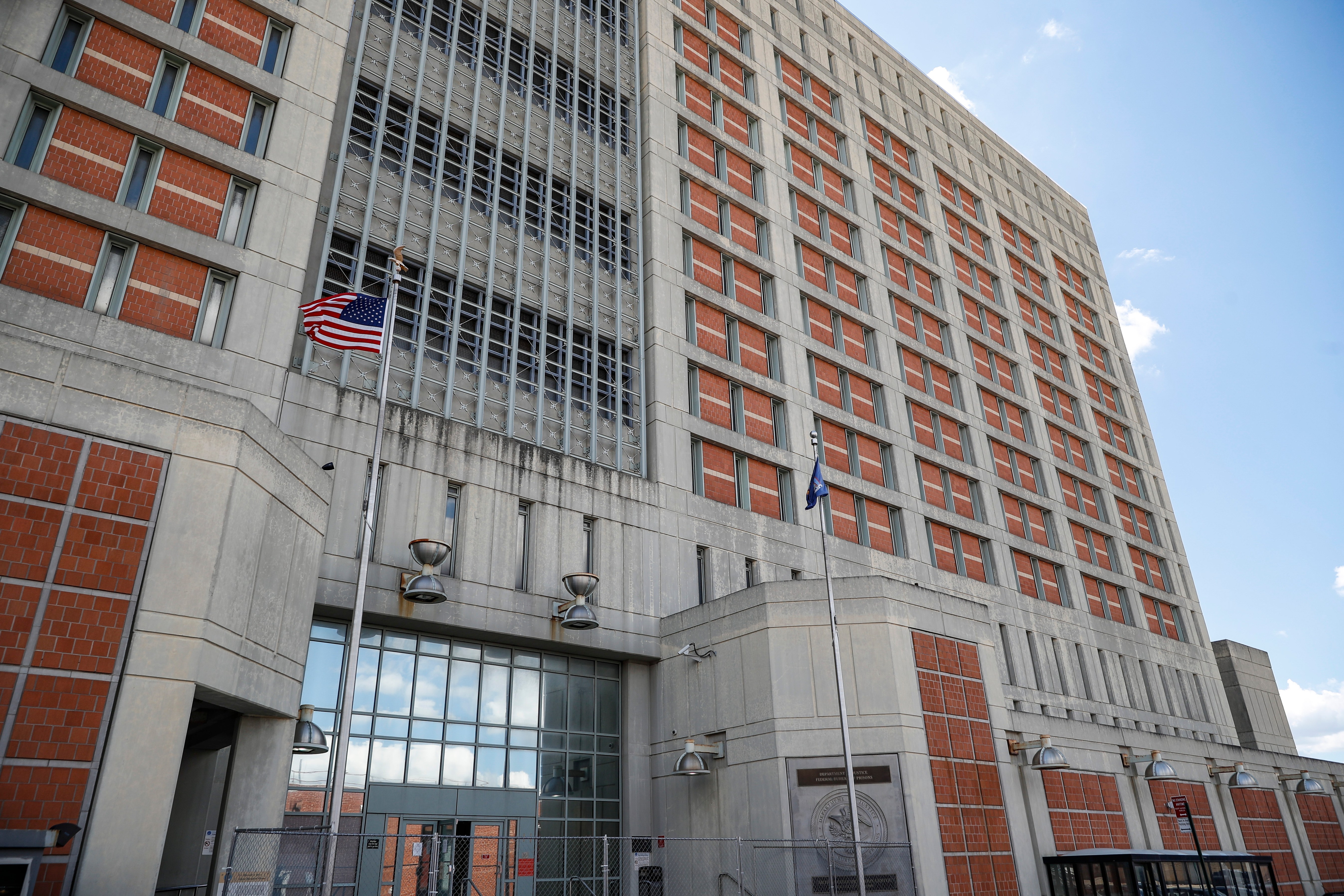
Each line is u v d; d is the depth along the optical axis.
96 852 13.34
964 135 61.00
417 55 31.50
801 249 43.41
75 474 14.62
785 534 35.12
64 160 21.77
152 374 18.88
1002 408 51.44
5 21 21.55
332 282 25.98
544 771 26.03
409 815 22.94
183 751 22.12
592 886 25.56
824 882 22.92
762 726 25.28
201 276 23.16
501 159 32.16
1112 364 63.94
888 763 24.02
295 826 20.97
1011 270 58.69
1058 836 28.69
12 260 20.48
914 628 26.38
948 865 23.42
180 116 23.91
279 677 17.81
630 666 28.94
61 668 13.76
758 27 47.50
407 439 25.61
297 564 18.75
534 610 26.56
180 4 24.81
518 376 29.94
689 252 37.72
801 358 39.75
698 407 34.81
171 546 15.27
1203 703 53.81
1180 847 34.62
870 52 55.84
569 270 32.50
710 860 25.42
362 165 28.38
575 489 29.00
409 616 23.92
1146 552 56.91
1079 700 44.88
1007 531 46.44
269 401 23.06
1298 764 44.50
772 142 44.44
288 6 26.80
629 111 39.09
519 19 35.59
